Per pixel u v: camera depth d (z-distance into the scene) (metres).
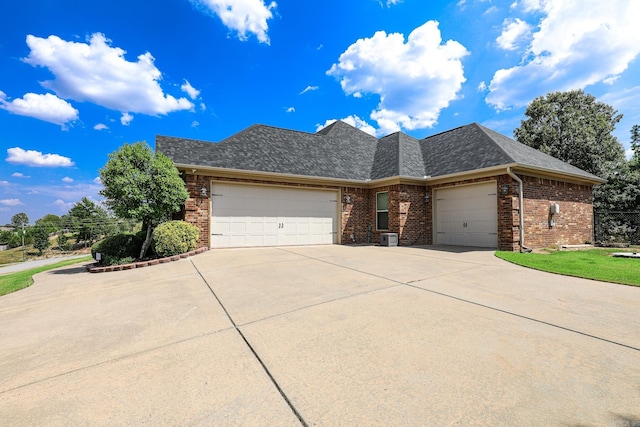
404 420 1.88
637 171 16.88
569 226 12.52
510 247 10.22
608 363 2.57
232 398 2.15
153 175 8.65
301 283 5.75
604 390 2.17
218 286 5.64
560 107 26.98
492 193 11.02
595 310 3.98
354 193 14.35
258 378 2.42
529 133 27.20
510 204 10.24
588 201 13.72
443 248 11.33
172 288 5.60
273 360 2.72
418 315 3.84
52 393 2.27
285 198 12.85
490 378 2.35
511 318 3.70
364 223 14.60
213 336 3.31
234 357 2.80
